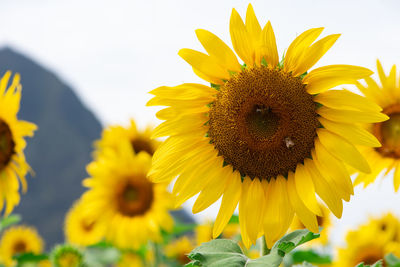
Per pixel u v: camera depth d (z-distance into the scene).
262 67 3.53
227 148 3.64
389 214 6.52
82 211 7.76
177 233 7.02
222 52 3.40
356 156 3.25
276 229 3.36
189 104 3.60
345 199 3.29
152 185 7.23
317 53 3.29
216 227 3.50
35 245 9.27
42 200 57.00
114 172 7.34
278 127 3.53
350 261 5.94
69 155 62.62
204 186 3.60
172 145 3.62
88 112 70.75
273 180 3.62
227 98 3.58
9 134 5.49
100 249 7.91
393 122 4.50
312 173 3.48
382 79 4.59
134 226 7.07
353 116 3.28
